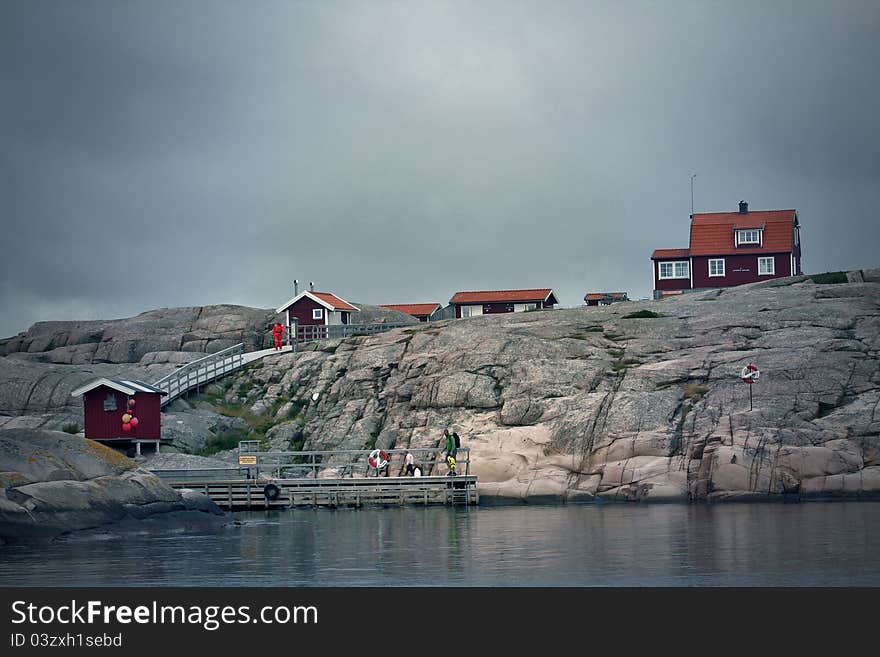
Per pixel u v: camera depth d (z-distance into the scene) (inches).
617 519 1513.3
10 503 1289.4
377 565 1054.4
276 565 1064.2
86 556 1148.5
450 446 1994.3
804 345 2154.3
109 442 2119.8
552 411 2123.5
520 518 1578.5
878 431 1878.7
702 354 2202.3
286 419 2460.6
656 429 1975.9
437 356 2431.1
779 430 1897.1
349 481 1931.6
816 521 1408.7
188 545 1256.8
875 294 2448.3
